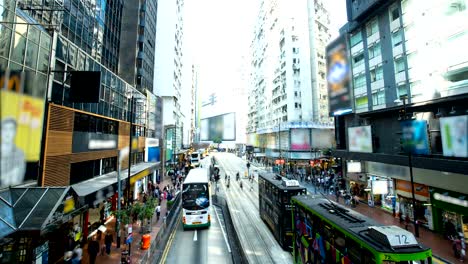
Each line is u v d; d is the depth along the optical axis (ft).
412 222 68.95
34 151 26.94
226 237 59.26
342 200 95.61
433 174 62.18
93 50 81.87
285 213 51.08
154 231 59.82
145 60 141.08
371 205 86.84
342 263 27.30
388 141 81.00
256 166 225.76
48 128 44.96
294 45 195.93
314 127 177.68
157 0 177.58
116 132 81.51
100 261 44.06
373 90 87.25
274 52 222.69
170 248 52.65
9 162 23.76
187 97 304.09
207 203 66.18
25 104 24.59
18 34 38.96
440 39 61.93
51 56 47.32
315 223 35.29
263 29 259.60
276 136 212.84
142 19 140.46
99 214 64.23
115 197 73.77
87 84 50.42
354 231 26.48
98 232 55.52
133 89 99.40
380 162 78.74
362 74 93.91
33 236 33.35
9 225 30.81
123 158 84.84
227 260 46.50
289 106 190.60
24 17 40.45
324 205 37.60
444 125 55.52
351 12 96.89
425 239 57.06
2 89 22.02
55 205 34.94
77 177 56.70
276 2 217.56
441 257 47.50
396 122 77.87
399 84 75.25
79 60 58.49
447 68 59.88
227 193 114.21
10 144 23.52
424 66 66.33
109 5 99.60
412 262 21.34
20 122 24.25
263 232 62.08
